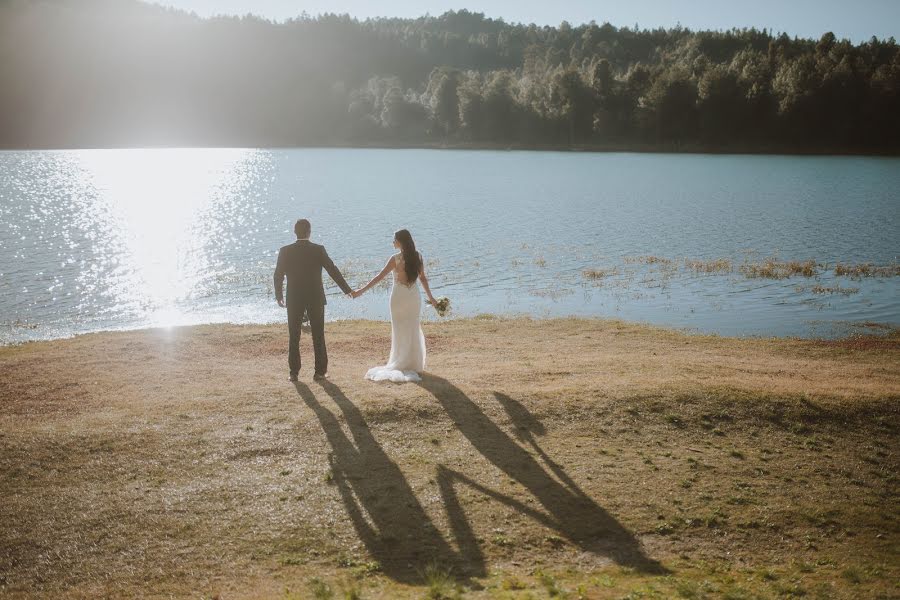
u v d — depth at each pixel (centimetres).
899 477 821
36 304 2170
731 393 1013
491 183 7125
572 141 14988
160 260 3009
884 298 2261
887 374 1298
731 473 801
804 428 934
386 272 1069
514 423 894
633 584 577
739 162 10462
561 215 4538
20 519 661
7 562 601
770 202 5231
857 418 969
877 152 12150
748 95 12838
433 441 837
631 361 1278
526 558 620
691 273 2702
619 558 628
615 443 859
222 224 4209
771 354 1526
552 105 15100
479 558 616
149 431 851
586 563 616
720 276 2645
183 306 2175
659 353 1474
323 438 835
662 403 970
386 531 651
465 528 660
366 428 865
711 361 1344
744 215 4484
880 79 12019
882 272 2686
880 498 771
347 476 750
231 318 2019
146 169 9544
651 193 6003
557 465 791
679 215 4506
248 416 901
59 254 3086
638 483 761
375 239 3531
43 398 1016
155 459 784
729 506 729
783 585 595
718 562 634
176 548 622
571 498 721
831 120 12419
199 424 876
